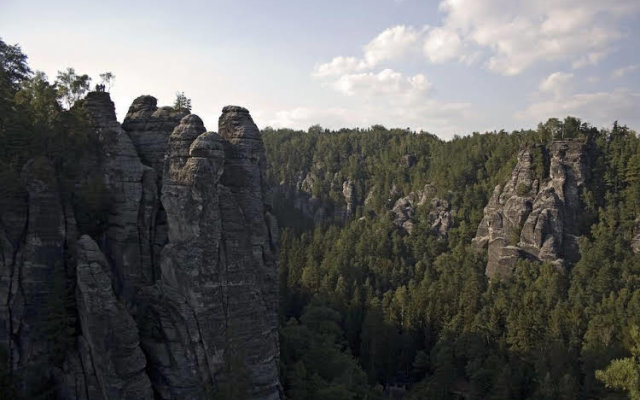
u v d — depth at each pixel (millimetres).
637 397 55781
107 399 43875
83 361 45031
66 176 51062
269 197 61250
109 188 52156
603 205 132125
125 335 43938
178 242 48094
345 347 103438
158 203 52781
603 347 83250
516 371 84312
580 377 82875
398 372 104312
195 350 47406
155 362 47656
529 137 161750
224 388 46812
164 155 54250
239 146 55125
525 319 93812
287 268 135500
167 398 47375
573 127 145750
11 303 44781
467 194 167250
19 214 45469
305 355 67625
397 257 155125
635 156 131250
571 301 106562
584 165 134500
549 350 85312
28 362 44656
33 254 45438
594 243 122688
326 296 117562
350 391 63281
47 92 52688
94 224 51750
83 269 43719
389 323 105062
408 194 196875
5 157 47875
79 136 51812
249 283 50469
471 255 143750
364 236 168375
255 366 49750
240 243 50188
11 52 60781
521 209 134125
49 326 44312
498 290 119438
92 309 43500
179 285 47531
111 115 54719
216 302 48000
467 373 89000
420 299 113688
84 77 54844
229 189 51250
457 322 104625
